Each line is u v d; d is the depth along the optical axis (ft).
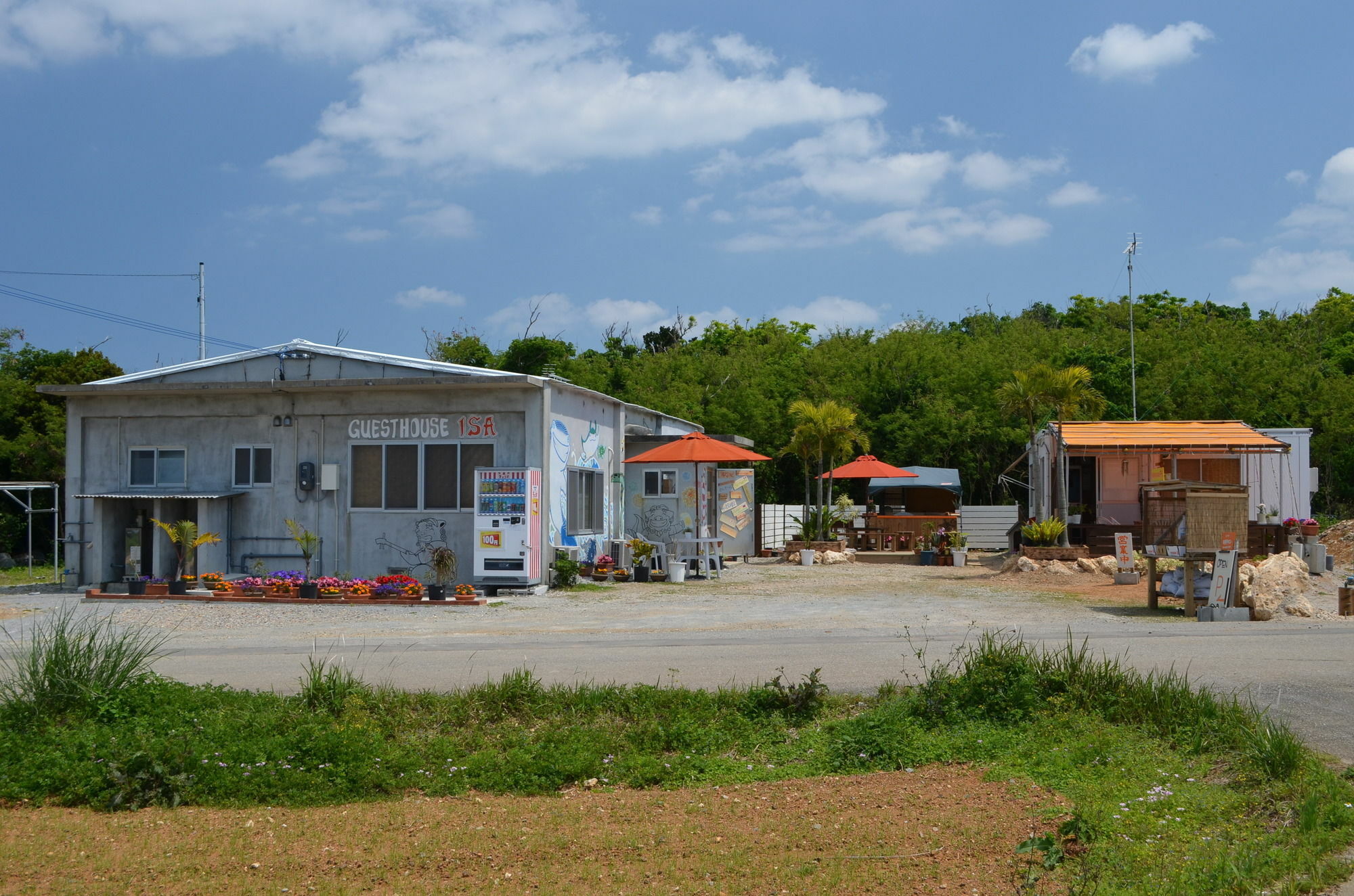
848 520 107.45
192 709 28.53
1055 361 150.00
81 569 74.54
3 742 25.86
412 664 37.65
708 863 19.33
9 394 125.59
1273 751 22.00
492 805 23.27
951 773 24.39
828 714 28.73
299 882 18.97
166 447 74.43
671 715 28.07
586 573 75.82
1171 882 16.99
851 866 19.02
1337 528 81.56
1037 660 30.71
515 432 69.21
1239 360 146.41
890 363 150.41
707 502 92.07
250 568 72.23
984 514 117.29
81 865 19.83
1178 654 37.86
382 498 70.85
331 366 72.79
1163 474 84.69
